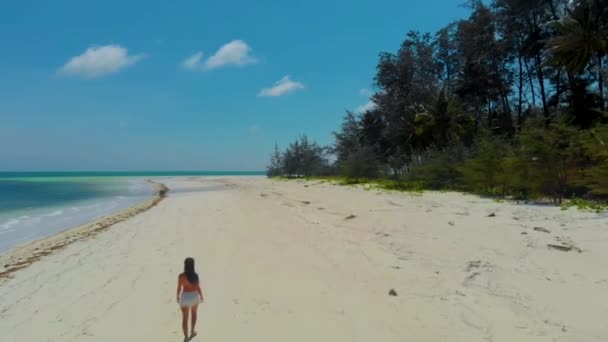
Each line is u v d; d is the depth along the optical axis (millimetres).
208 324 5910
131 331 5820
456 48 45688
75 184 62062
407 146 44781
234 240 12039
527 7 32562
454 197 20719
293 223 14797
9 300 7508
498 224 12203
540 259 8266
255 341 5281
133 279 8492
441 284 7184
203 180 78312
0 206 26125
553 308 5824
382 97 49781
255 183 53375
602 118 26625
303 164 64188
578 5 25922
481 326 5383
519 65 39531
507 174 19781
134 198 33125
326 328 5582
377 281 7578
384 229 12594
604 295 6172
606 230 10414
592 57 28703
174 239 12742
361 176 41000
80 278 8781
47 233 15719
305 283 7637
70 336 5746
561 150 17219
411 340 5082
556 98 35188
